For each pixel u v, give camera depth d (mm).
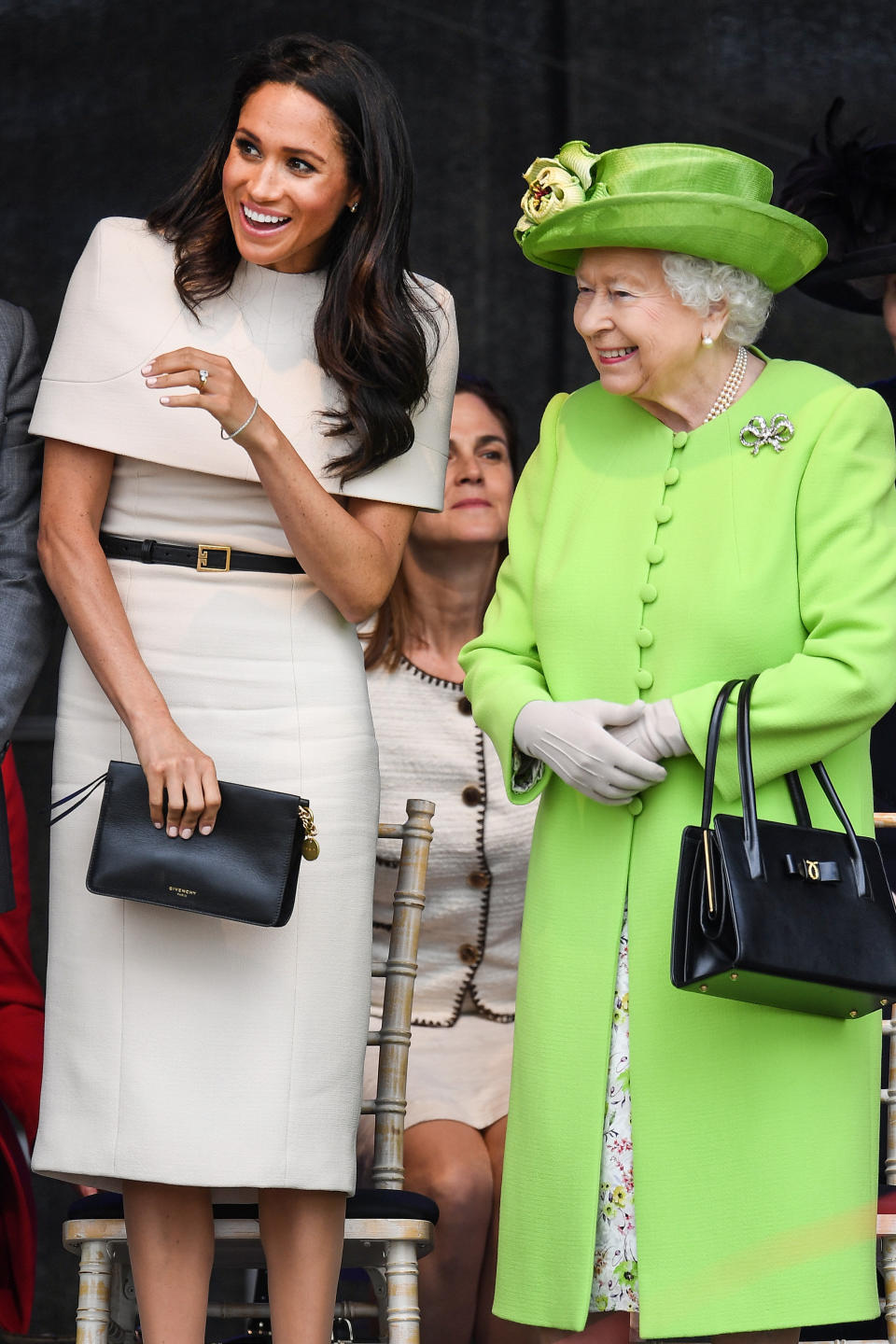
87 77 20391
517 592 11531
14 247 20438
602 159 10922
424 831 13102
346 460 11273
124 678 10766
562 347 20391
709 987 9844
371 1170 13086
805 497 10531
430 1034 14594
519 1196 10586
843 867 10016
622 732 10406
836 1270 10008
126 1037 10703
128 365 11203
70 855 11039
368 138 11117
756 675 10250
